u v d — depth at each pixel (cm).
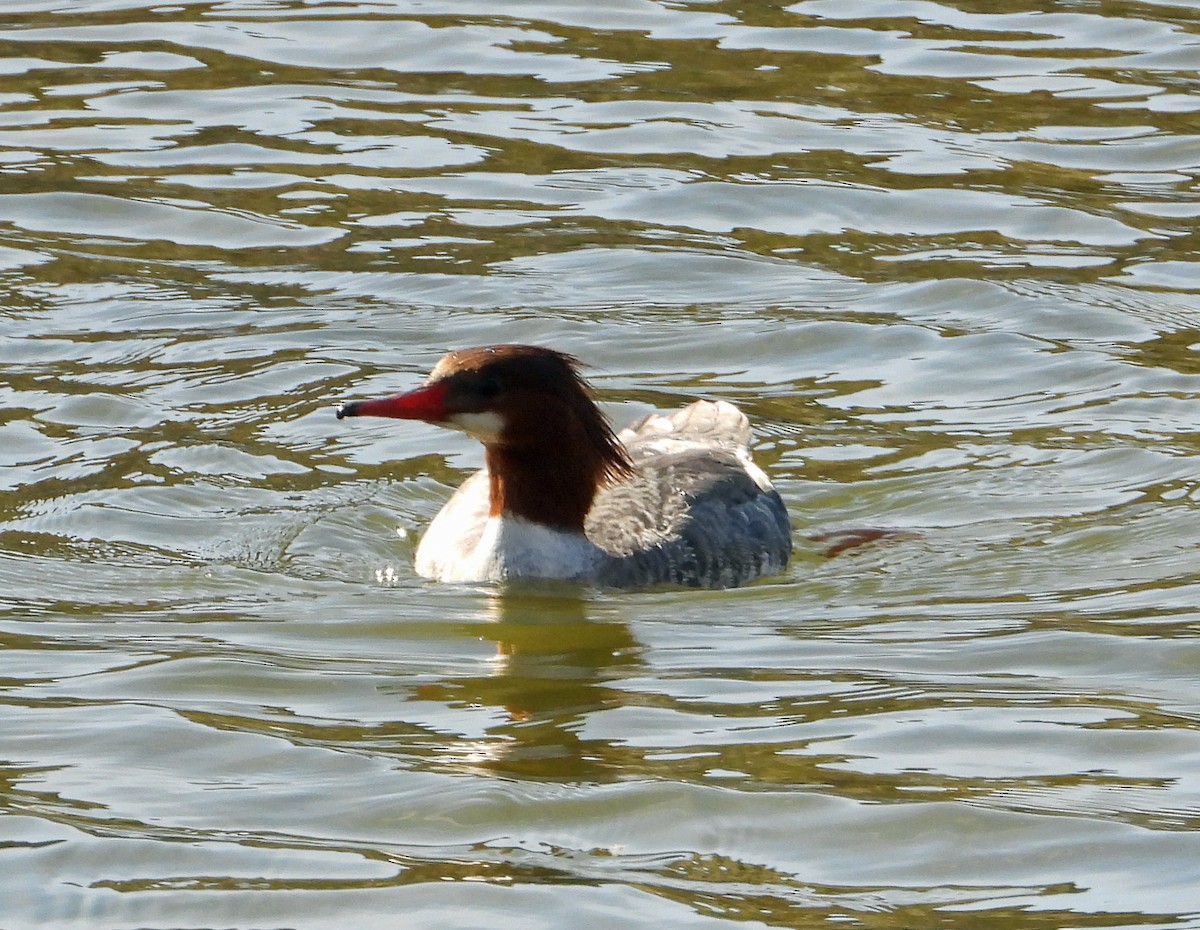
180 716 1118
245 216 1973
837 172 2069
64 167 2067
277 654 1221
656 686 1176
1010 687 1163
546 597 1348
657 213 1988
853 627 1280
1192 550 1388
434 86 2280
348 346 1720
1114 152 2111
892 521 1472
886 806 1006
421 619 1298
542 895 922
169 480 1494
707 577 1388
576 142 2134
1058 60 2336
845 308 1805
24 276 1841
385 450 1574
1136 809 1003
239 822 992
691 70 2317
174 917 905
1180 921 896
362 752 1072
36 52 2361
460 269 1870
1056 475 1520
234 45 2395
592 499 1398
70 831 980
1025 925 895
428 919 901
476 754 1071
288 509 1470
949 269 1873
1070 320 1770
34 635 1241
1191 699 1140
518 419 1361
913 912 907
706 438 1516
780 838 977
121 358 1688
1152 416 1605
